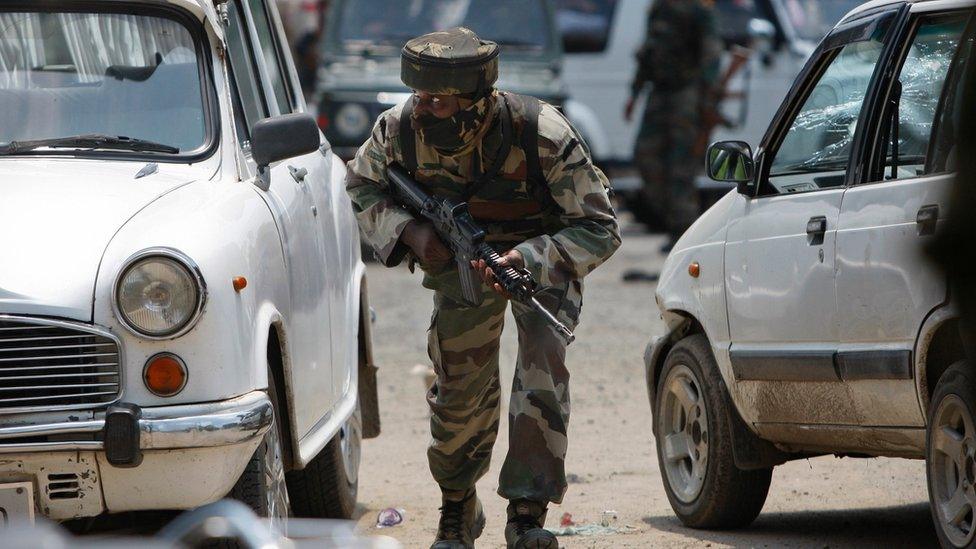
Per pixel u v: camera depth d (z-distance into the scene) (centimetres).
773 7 7488
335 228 2536
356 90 6412
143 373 1722
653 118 6294
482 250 1875
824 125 2233
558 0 7675
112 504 1734
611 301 5531
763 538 2305
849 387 2044
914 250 1872
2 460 1692
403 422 3612
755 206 2306
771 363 2189
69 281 1717
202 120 2125
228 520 1418
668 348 2583
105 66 2158
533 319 1953
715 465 2327
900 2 2131
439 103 1866
